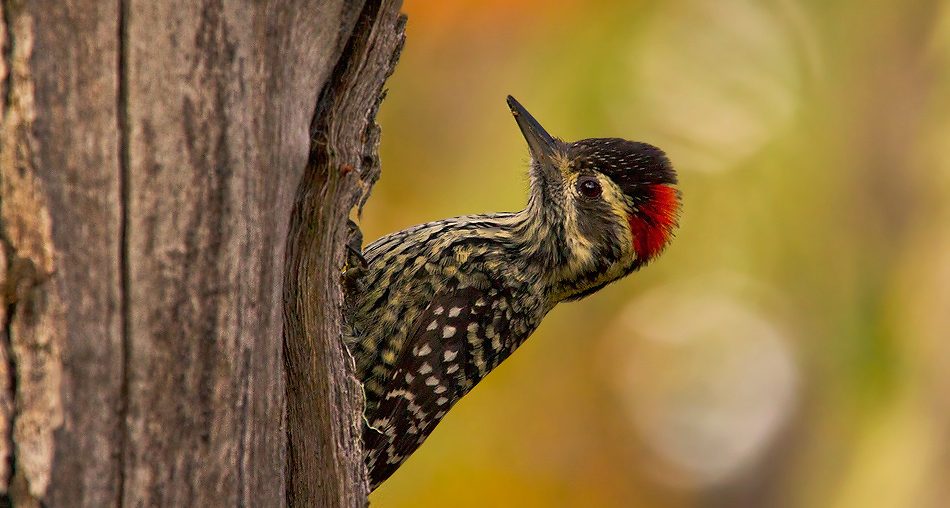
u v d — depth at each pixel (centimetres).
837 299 1411
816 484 1697
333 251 654
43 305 484
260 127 542
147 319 511
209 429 537
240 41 526
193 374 528
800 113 1304
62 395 490
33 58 472
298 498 659
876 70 1371
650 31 1255
